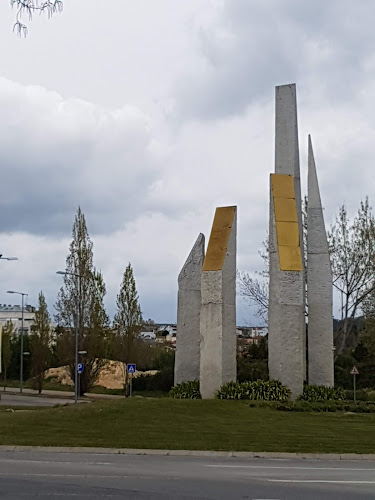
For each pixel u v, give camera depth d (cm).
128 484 1115
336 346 4309
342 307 4181
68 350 5372
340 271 4119
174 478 1188
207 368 2631
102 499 976
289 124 2917
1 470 1279
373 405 2466
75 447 1672
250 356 4134
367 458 1590
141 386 5662
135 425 2025
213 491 1052
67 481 1143
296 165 2939
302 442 1753
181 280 2942
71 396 5297
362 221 4125
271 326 2670
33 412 2377
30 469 1295
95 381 5588
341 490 1077
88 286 5359
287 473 1283
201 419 2142
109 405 2345
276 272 2666
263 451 1625
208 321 2653
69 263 5378
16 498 983
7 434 1867
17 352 7531
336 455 1602
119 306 5475
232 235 2775
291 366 2580
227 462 1473
